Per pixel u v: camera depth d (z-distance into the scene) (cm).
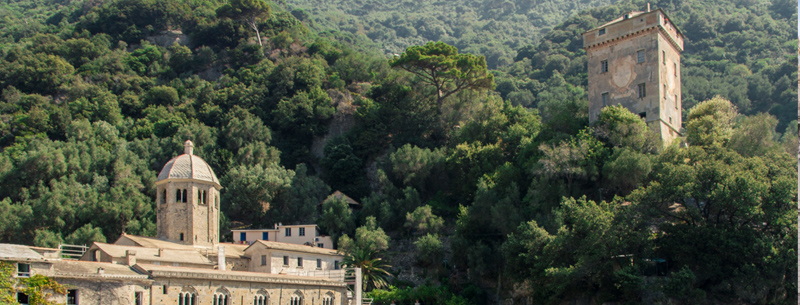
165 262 6794
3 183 11075
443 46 12712
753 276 6819
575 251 7569
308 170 13075
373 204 10806
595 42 10988
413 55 12444
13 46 18050
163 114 14275
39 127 13538
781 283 6969
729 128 9969
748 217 7131
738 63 18375
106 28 19725
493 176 9894
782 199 7112
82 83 15662
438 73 12669
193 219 7875
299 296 6725
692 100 15812
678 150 8925
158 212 7988
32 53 17125
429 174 11369
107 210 10150
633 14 10919
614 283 7462
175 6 19912
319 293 6919
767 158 8094
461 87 12938
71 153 11744
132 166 11794
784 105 15375
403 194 11100
